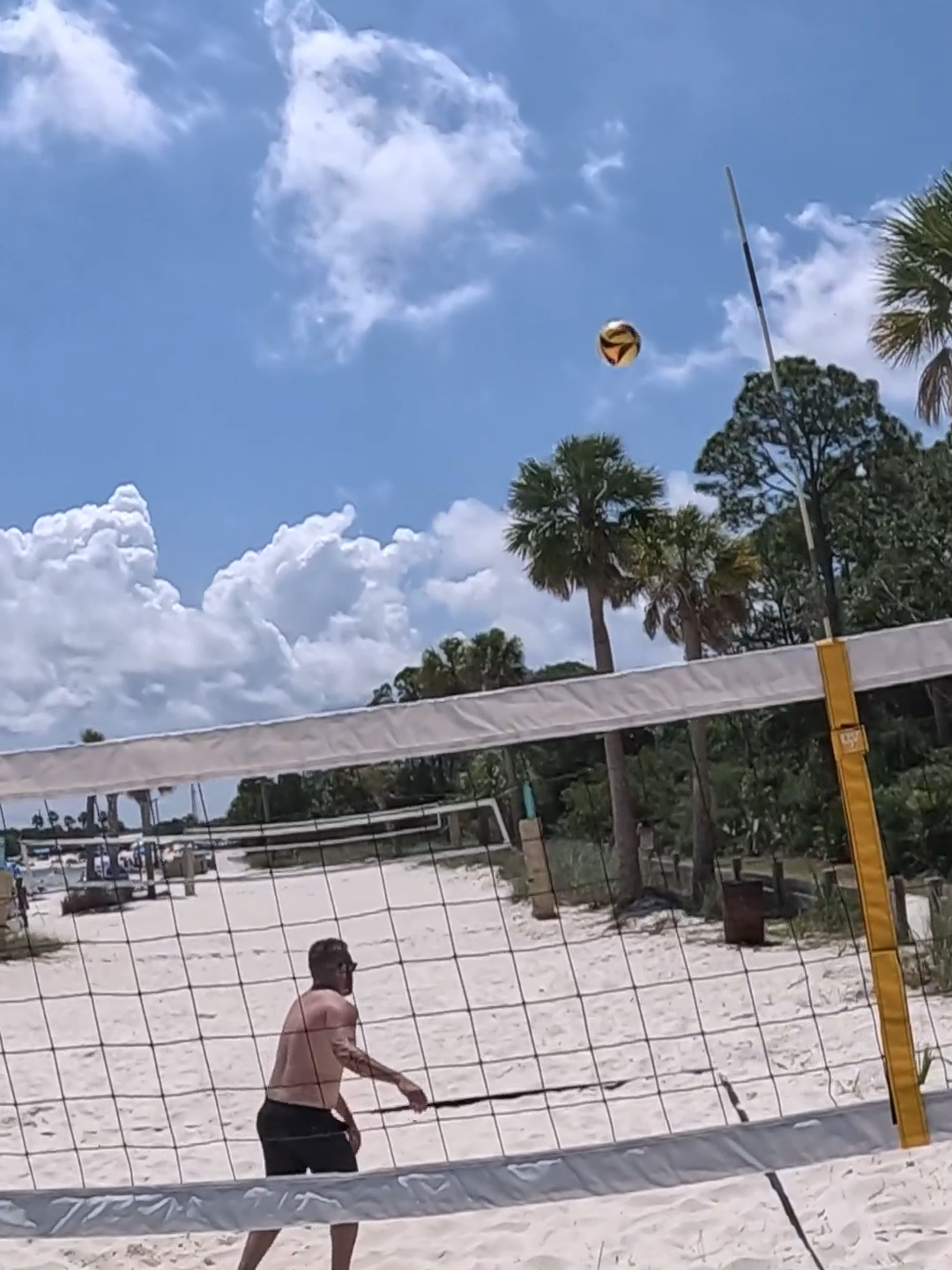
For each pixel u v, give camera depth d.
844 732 3.69
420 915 20.50
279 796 30.11
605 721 3.79
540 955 14.64
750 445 38.38
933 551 26.06
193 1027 12.20
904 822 15.38
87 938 19.00
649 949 13.92
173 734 3.90
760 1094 7.12
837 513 34.78
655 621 20.92
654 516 20.17
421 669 41.34
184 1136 7.78
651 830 22.39
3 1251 5.35
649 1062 8.39
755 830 20.73
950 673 3.72
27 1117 8.48
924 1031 8.08
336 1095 4.44
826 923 13.28
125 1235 3.75
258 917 22.06
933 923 10.24
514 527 20.58
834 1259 4.55
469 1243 5.08
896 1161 5.47
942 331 11.91
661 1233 4.95
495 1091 8.02
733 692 3.76
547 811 27.38
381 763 3.84
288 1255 5.15
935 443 30.84
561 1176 3.68
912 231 11.59
